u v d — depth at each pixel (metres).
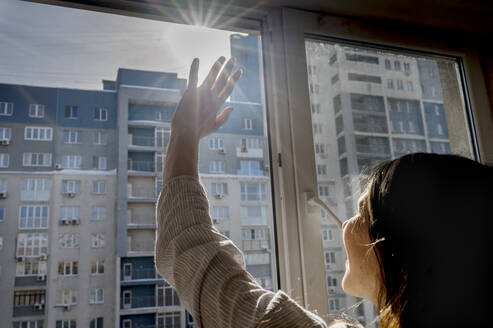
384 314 0.33
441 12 1.33
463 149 1.42
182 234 0.42
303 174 1.09
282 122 1.13
